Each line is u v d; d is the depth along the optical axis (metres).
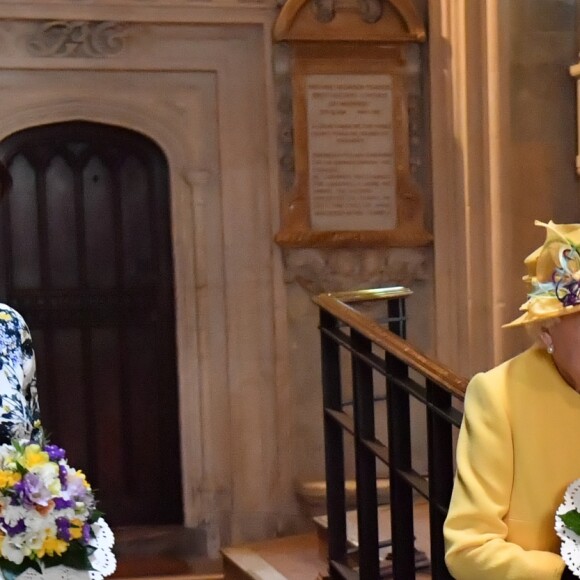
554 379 1.95
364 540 3.31
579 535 1.81
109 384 5.62
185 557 5.40
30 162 5.44
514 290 5.21
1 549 1.86
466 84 5.22
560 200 5.26
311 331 5.56
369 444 3.26
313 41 5.37
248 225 5.46
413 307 5.59
